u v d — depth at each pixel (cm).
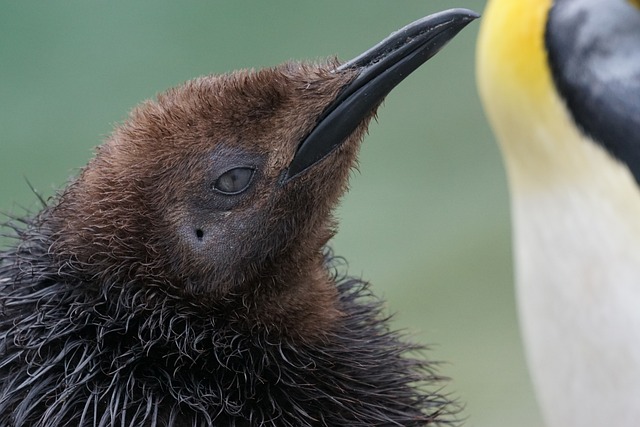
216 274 353
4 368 353
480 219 523
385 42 354
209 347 353
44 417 351
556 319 339
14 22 599
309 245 355
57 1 610
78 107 561
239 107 354
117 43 600
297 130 354
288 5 621
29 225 357
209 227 353
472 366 451
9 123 553
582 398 339
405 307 474
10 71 585
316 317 355
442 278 492
